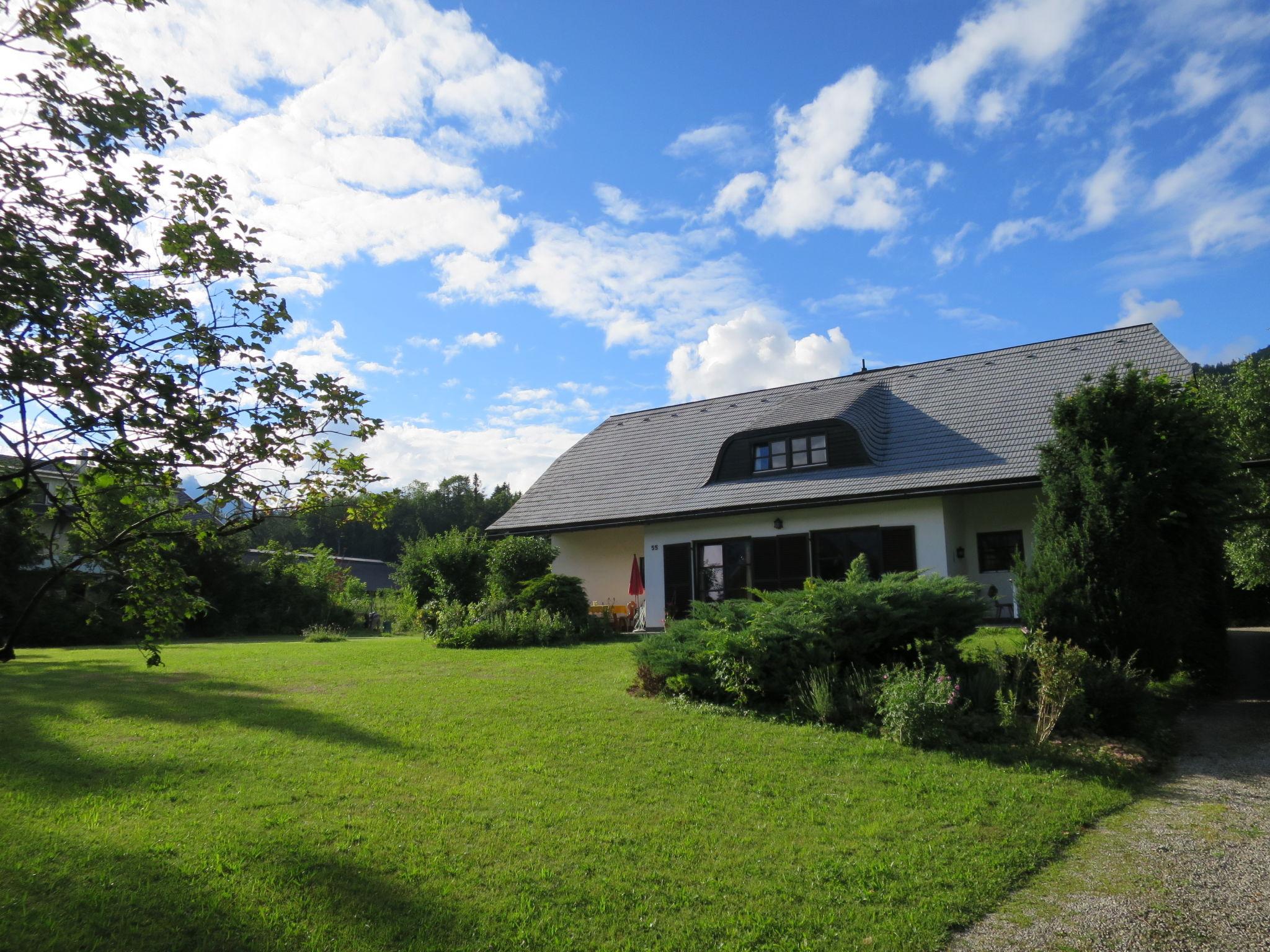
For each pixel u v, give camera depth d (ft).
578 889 17.53
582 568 84.43
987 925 16.33
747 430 73.97
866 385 79.36
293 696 38.19
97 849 18.75
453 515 287.07
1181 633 37.52
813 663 34.94
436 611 73.31
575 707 35.37
